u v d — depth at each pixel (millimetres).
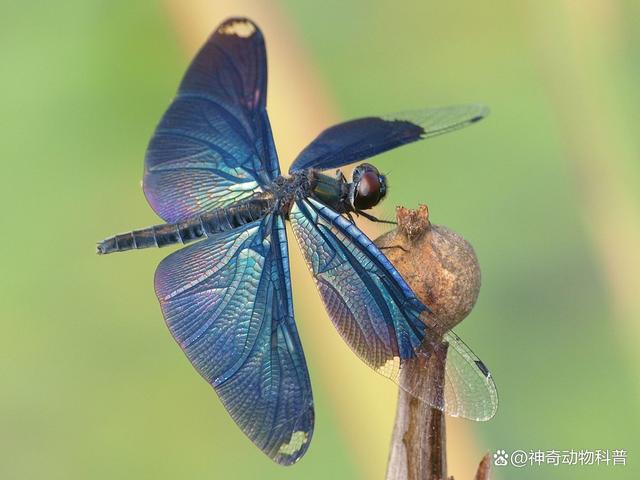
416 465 930
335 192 958
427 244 932
